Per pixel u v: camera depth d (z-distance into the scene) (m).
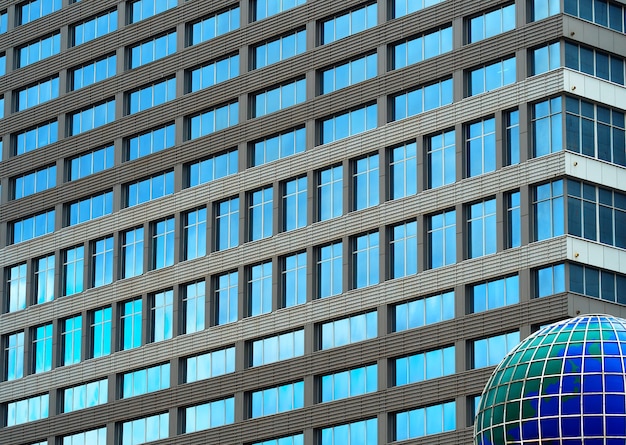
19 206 179.50
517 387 106.94
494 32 147.62
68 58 178.25
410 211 149.62
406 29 152.38
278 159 159.62
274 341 157.62
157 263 167.00
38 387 174.00
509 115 145.62
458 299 145.50
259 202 160.62
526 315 141.00
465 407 143.12
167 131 168.50
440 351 146.12
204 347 161.62
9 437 175.50
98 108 175.12
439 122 148.88
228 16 165.75
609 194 144.38
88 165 174.75
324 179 156.50
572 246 140.75
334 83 157.38
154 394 164.38
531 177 143.12
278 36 161.88
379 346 149.62
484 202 145.75
